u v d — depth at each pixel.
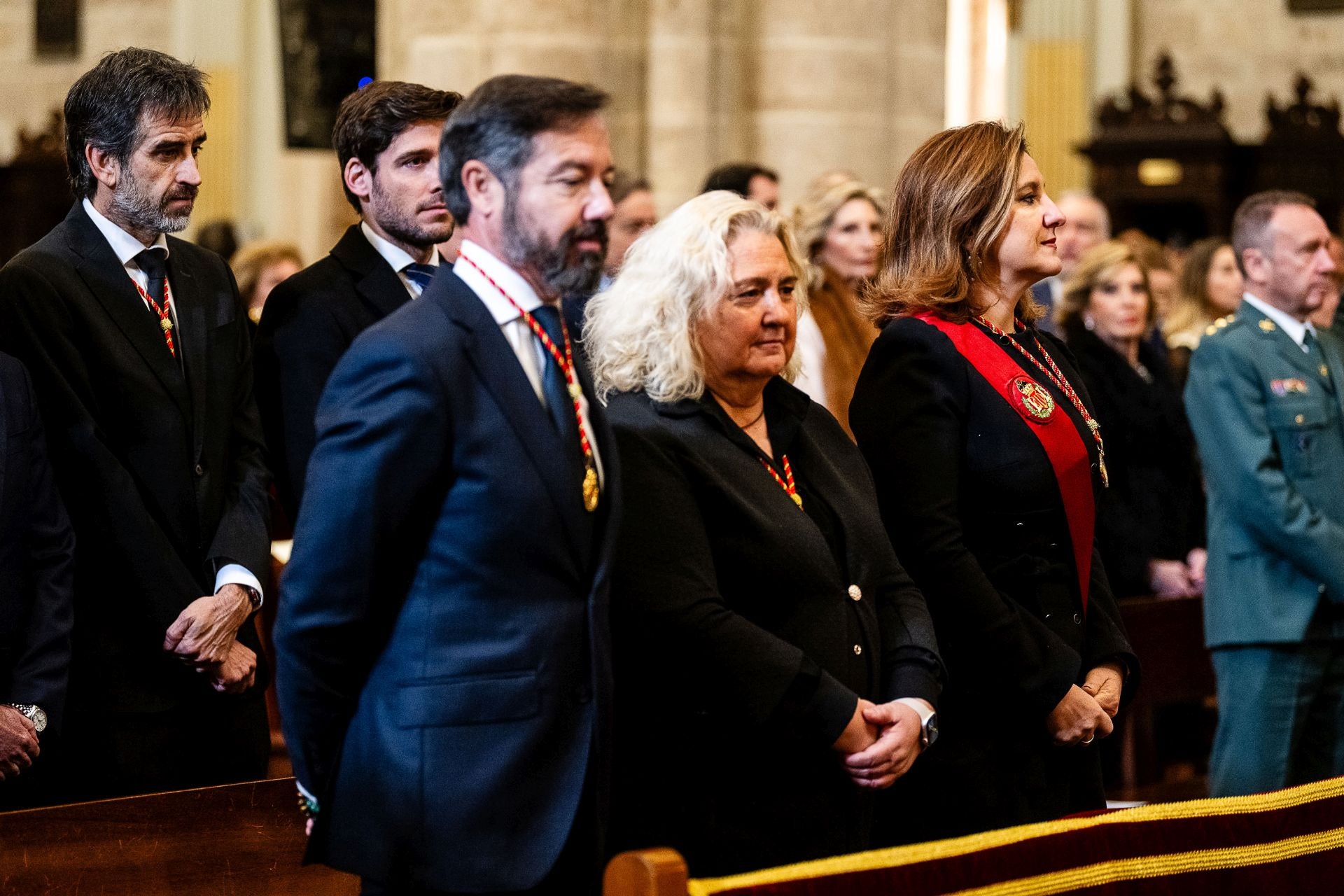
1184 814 3.30
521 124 2.84
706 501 3.27
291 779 3.85
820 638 3.29
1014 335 3.92
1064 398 3.85
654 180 9.67
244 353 4.09
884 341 3.85
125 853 3.62
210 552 3.84
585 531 2.94
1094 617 3.95
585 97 2.88
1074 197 8.62
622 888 2.59
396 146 3.89
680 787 3.27
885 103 9.89
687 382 3.31
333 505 2.79
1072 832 3.11
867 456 3.81
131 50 3.92
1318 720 5.60
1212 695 6.75
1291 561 5.42
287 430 3.88
